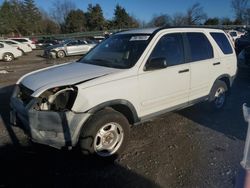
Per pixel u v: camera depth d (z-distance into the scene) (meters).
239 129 5.35
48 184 3.62
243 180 1.75
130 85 4.25
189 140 4.86
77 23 79.00
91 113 3.84
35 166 4.03
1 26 73.81
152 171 3.91
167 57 4.87
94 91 3.88
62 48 22.72
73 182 3.67
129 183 3.64
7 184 3.61
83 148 3.89
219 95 6.17
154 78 4.55
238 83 9.52
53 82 4.00
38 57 24.23
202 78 5.48
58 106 3.84
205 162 4.12
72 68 4.65
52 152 4.42
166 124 5.57
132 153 4.41
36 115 3.76
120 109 4.36
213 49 5.83
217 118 5.94
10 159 4.21
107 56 4.88
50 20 83.31
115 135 4.16
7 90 8.85
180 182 3.65
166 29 5.02
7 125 5.54
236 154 4.34
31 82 4.21
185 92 5.17
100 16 79.56
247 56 11.05
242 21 63.97
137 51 4.59
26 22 80.12
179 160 4.19
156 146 4.64
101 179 3.73
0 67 16.27
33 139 3.89
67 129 3.71
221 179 3.70
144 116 4.57
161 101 4.76
